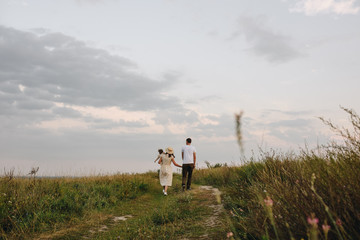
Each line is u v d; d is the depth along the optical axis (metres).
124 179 10.45
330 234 2.18
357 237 2.01
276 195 3.53
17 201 5.59
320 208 2.45
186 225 4.99
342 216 2.28
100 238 4.57
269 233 2.79
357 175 2.51
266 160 6.44
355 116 3.00
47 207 5.93
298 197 2.91
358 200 2.28
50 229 4.95
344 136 3.04
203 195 8.27
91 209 6.50
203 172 14.14
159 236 4.45
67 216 5.74
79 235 4.77
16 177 7.47
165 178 9.55
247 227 3.63
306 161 3.99
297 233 2.54
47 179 8.08
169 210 6.17
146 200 8.42
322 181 2.83
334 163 3.07
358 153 2.92
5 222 4.83
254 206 4.23
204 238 4.07
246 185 6.40
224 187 8.52
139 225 5.34
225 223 4.52
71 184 8.53
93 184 8.91
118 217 6.28
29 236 4.52
